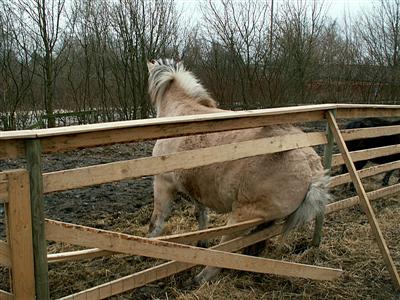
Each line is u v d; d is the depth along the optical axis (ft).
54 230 6.20
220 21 46.06
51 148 6.02
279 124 9.71
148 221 15.42
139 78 41.09
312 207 9.48
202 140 10.49
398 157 21.85
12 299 6.08
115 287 7.61
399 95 52.85
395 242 13.30
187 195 11.80
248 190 9.39
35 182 5.86
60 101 41.73
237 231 9.07
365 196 10.68
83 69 42.11
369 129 14.33
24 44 35.86
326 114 10.92
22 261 5.93
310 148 10.06
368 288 10.52
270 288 10.20
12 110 35.24
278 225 10.05
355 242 13.14
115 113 42.57
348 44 54.49
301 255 12.01
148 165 7.11
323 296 9.98
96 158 27.35
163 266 8.32
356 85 53.83
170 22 52.75
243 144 8.29
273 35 48.24
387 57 53.36
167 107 12.80
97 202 17.61
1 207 16.49
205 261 7.99
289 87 49.42
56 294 10.09
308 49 49.47
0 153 5.66
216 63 46.62
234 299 9.55
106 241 6.73
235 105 48.21
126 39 40.47
